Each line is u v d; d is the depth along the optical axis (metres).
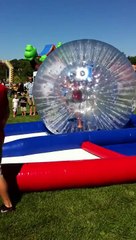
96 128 6.80
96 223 3.48
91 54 6.73
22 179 4.15
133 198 4.07
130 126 7.95
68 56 6.73
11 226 3.41
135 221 3.52
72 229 3.36
